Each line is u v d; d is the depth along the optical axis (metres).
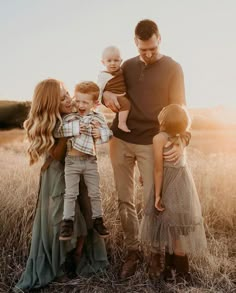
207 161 6.13
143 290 3.46
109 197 4.56
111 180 5.02
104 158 6.65
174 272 3.54
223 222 4.59
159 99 3.69
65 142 3.45
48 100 3.39
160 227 3.45
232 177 5.13
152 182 3.72
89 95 3.42
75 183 3.47
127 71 3.83
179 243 3.46
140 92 3.73
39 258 3.53
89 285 3.53
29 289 3.45
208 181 5.04
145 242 3.68
